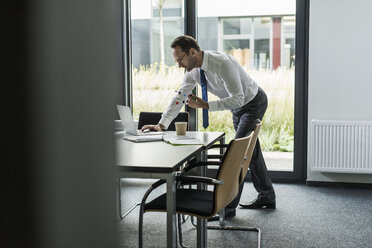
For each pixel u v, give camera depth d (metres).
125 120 3.25
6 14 0.29
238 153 2.16
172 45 3.22
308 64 4.87
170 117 3.52
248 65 5.02
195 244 3.05
